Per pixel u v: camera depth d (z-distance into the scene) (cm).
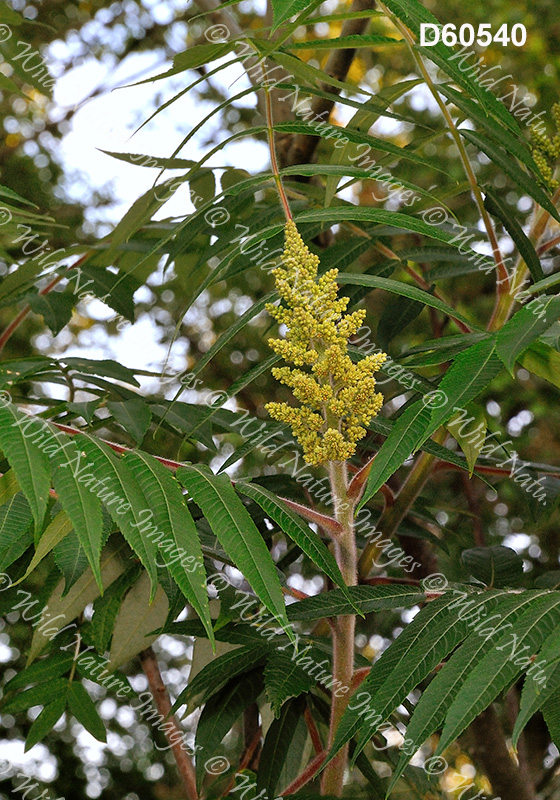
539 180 152
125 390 160
